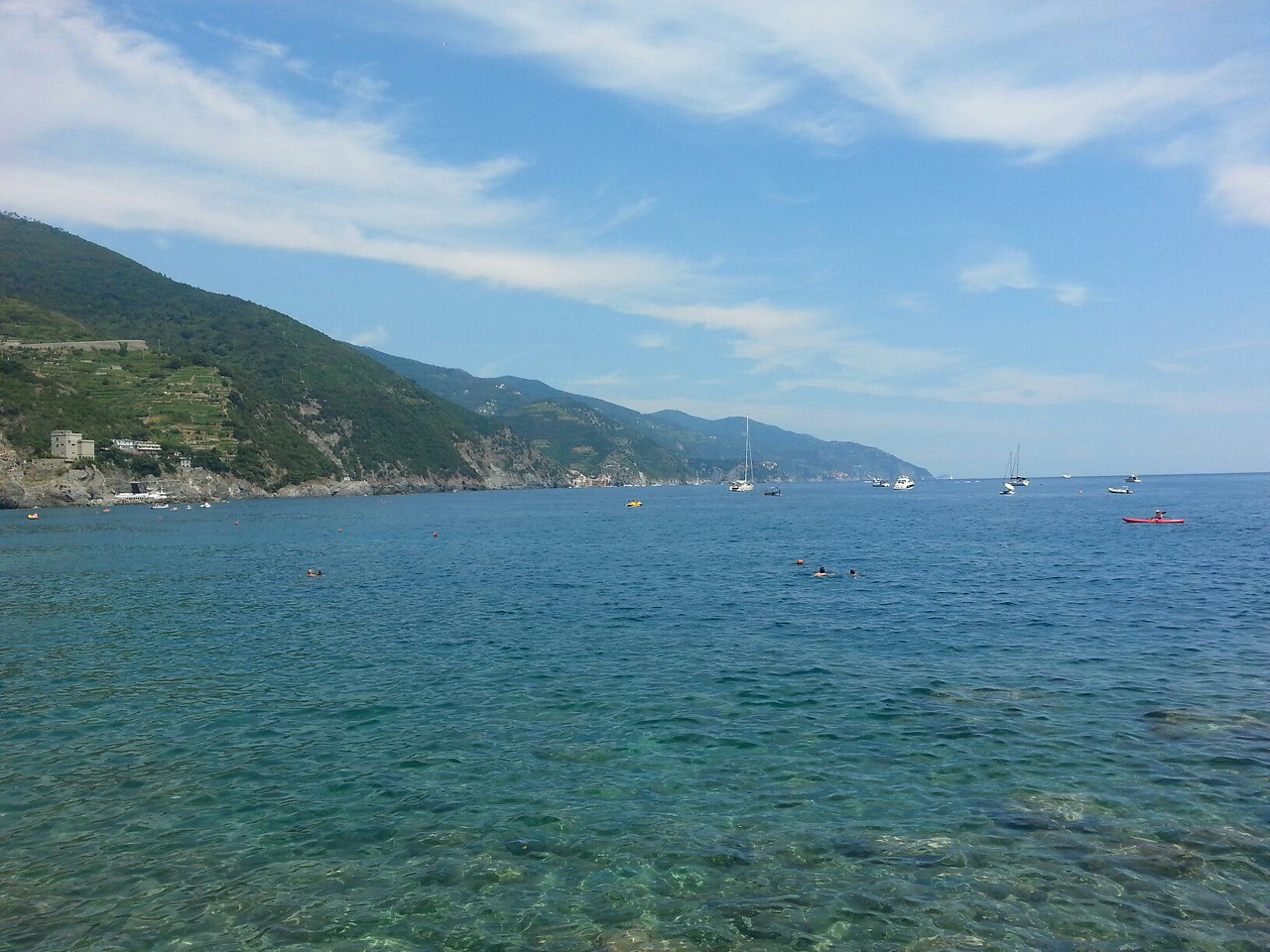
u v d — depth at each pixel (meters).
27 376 192.88
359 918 12.41
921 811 15.62
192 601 43.94
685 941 11.71
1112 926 11.83
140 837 15.09
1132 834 14.51
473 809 16.11
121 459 191.75
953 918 12.11
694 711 22.25
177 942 11.82
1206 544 68.81
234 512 161.75
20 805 16.48
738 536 88.44
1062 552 63.81
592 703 23.17
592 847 14.50
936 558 60.84
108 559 68.19
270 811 16.14
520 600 43.00
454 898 12.91
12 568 61.47
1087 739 19.34
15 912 12.56
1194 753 18.28
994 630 32.78
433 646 31.42
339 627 35.75
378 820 15.70
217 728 21.34
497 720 21.75
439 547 78.38
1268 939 11.47
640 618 36.94
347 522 127.62
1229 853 13.80
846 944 11.55
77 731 21.14
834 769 17.88
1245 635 30.94
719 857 14.05
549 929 12.08
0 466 166.38
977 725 20.53
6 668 28.09
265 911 12.61
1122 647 29.20
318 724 21.61
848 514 138.88
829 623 35.03
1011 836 14.54
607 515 148.62
